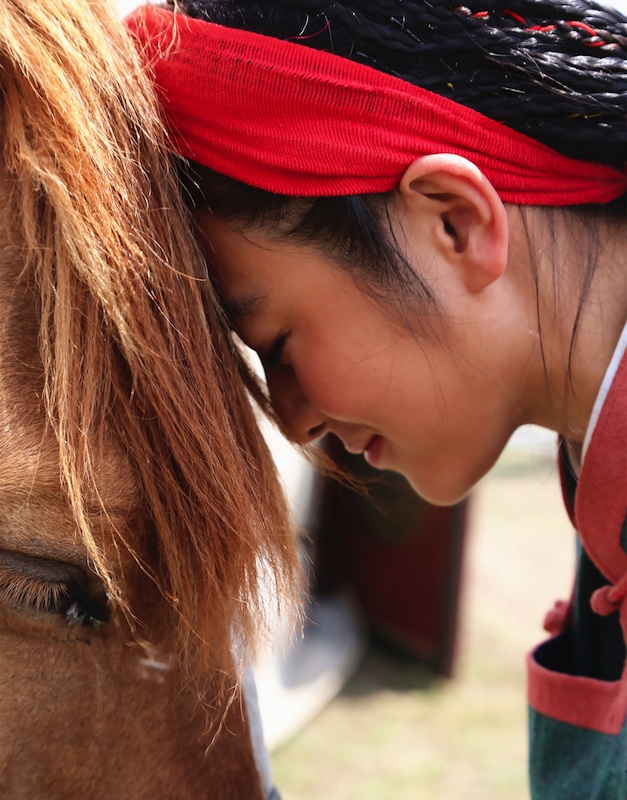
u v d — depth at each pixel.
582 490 0.86
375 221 0.85
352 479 1.11
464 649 3.78
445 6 0.82
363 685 3.55
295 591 0.87
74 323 0.75
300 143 0.81
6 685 0.77
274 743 3.04
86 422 0.74
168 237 0.81
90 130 0.75
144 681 0.86
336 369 0.91
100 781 0.84
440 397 0.92
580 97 0.83
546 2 0.84
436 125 0.82
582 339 0.89
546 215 0.88
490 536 5.02
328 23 0.82
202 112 0.83
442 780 2.93
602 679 1.02
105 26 0.82
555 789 0.93
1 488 0.72
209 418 0.80
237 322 0.93
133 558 0.81
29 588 0.76
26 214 0.74
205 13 0.85
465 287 0.88
